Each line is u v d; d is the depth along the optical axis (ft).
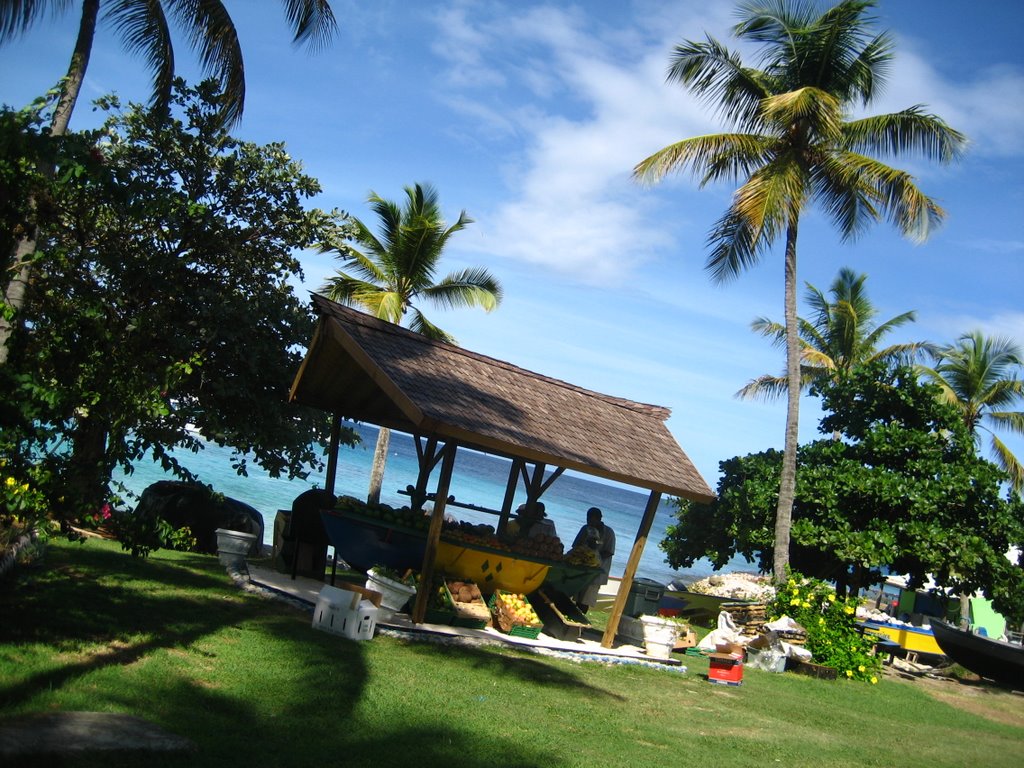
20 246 31.68
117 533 27.17
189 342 47.67
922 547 67.67
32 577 33.17
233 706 23.08
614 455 42.75
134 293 47.21
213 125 51.06
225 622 32.81
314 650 30.91
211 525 56.80
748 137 71.82
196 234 49.49
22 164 24.13
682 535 83.97
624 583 44.78
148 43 50.01
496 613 42.60
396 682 29.04
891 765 32.73
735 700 40.60
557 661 40.40
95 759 17.33
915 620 91.50
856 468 71.87
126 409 25.29
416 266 98.17
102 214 43.01
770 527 75.41
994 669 71.56
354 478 200.03
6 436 22.62
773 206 66.08
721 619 59.93
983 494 69.62
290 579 43.75
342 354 41.83
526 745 25.13
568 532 202.69
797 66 71.05
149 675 24.00
